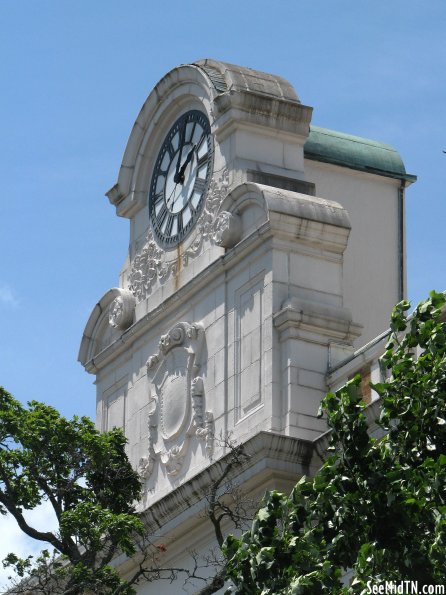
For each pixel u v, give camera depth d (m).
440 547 29.69
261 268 43.50
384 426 31.34
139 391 47.44
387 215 49.56
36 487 41.22
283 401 42.09
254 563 31.42
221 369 44.12
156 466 46.03
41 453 41.22
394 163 50.09
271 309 42.78
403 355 31.66
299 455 40.97
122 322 48.47
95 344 49.97
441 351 31.28
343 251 43.72
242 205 44.50
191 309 45.78
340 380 41.91
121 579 42.47
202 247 45.88
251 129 45.38
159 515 43.34
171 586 43.75
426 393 31.05
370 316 48.19
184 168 47.16
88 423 41.94
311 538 31.30
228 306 44.41
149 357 47.03
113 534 40.09
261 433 40.75
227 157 45.47
